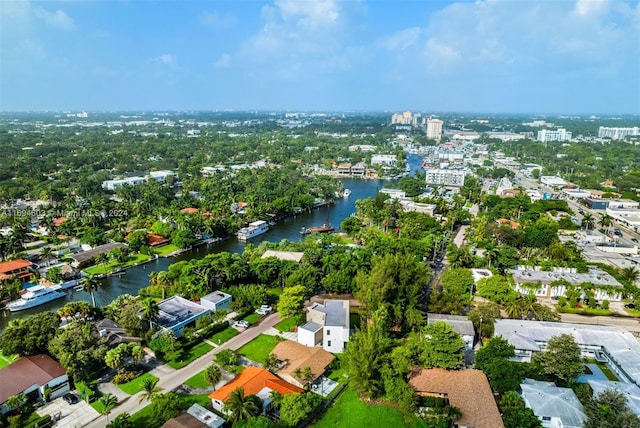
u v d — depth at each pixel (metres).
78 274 166.75
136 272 176.12
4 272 158.62
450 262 169.62
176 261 188.75
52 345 99.44
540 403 83.38
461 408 82.81
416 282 121.62
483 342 112.12
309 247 179.50
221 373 99.75
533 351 104.38
